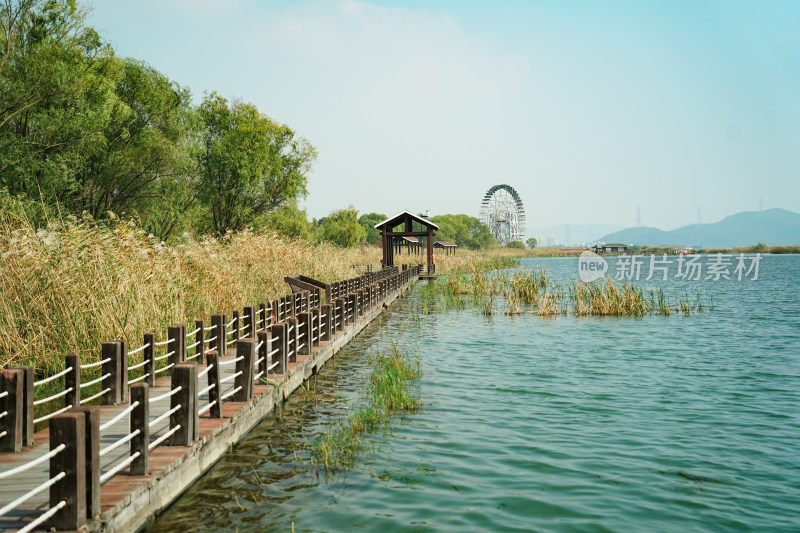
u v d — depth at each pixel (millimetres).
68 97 25906
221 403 9469
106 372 9812
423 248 78188
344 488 7719
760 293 41969
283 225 54875
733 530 6566
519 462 8734
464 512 6992
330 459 8789
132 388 6621
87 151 28250
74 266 12953
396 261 59094
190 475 7641
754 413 11555
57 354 11602
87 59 29609
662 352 18547
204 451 8125
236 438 9445
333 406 11922
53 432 5227
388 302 31891
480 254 115938
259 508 7078
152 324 13633
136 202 33312
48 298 12352
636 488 7758
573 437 9961
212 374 9133
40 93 25266
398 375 13852
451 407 11969
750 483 7949
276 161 47906
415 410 11742
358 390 13328
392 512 6984
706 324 24953
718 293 42031
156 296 14406
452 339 21250
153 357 11266
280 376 12188
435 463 8672
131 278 13867
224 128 45406
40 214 21766
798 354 18125
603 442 9703
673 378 14836
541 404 12227
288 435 10000
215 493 7523
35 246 12812
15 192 24672
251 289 20484
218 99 45406
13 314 11930
